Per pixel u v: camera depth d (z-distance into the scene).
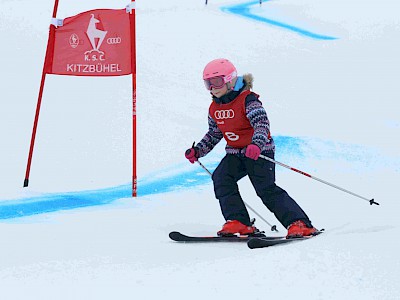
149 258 7.27
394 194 11.24
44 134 14.16
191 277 6.23
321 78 18.89
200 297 5.68
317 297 5.51
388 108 16.80
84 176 12.32
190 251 7.63
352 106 16.88
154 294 5.83
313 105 16.89
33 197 11.00
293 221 8.02
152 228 9.08
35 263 7.11
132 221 9.50
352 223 8.68
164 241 8.27
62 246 8.00
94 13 11.55
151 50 20.12
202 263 6.68
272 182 8.24
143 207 10.44
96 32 11.57
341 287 5.66
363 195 11.15
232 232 8.20
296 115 16.16
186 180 12.20
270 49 21.28
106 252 7.64
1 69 17.34
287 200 8.15
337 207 10.36
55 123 14.73
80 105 15.75
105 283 6.22
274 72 19.23
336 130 15.19
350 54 20.95
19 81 16.75
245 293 5.69
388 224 8.45
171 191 11.52
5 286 6.25
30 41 19.58
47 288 6.14
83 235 8.63
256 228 8.52
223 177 8.46
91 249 7.82
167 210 10.25
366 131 15.20
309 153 13.70
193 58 19.89
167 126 15.00
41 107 15.45
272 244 7.50
